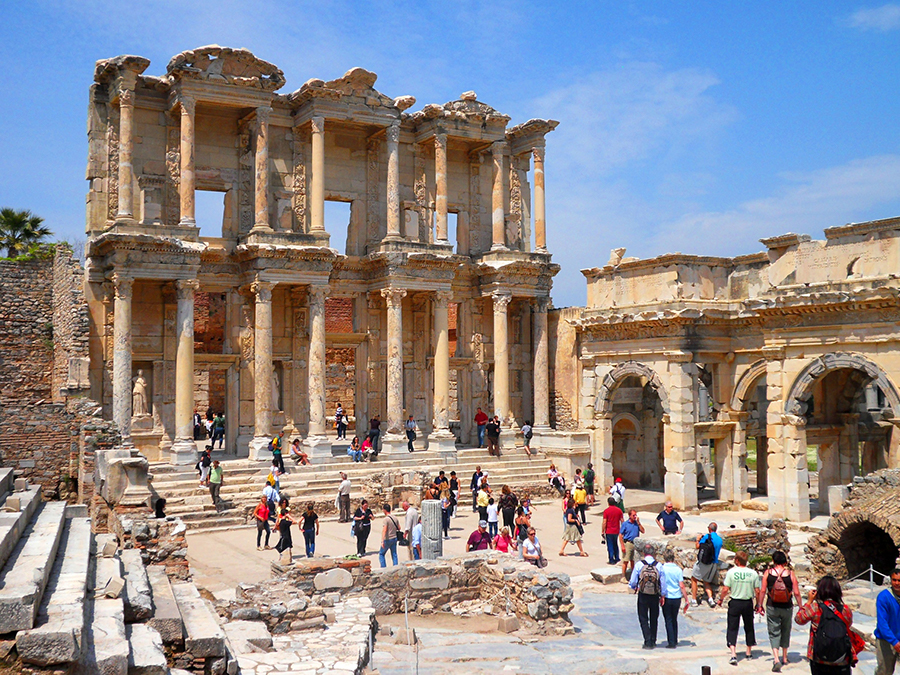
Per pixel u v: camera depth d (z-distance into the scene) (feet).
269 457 136.46
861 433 141.38
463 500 136.56
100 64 135.44
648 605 61.67
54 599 38.81
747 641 58.44
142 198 139.74
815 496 158.10
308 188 154.61
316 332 143.64
